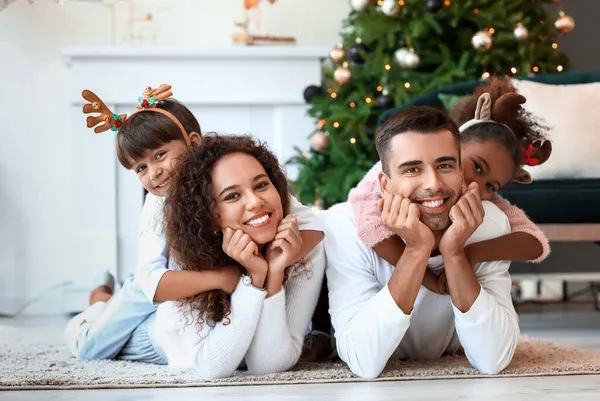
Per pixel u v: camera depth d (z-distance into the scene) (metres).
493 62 4.57
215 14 5.09
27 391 1.89
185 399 1.72
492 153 2.13
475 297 1.94
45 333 3.58
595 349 2.75
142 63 4.80
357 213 2.07
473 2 4.59
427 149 1.88
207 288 1.97
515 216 2.16
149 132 2.26
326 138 4.52
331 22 5.21
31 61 4.91
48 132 4.92
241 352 1.98
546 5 5.67
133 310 2.40
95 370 2.22
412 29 4.54
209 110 4.92
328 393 1.76
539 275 4.79
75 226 4.79
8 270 4.87
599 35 5.71
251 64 4.88
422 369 2.06
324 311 2.38
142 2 5.03
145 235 2.16
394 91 4.57
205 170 1.92
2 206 4.88
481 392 1.75
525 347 2.59
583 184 3.50
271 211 1.92
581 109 3.94
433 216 1.92
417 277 1.92
